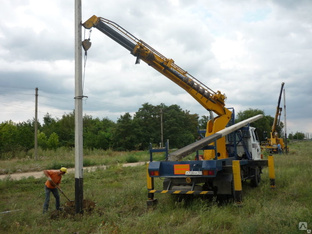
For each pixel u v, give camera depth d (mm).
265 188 10195
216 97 11188
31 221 7078
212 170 7914
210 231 5855
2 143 33094
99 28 9883
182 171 8266
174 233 5797
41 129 65562
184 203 8258
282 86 33312
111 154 37125
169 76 10938
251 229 5562
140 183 12375
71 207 7793
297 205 7352
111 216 7215
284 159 20094
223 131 9250
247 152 11625
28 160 28359
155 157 31328
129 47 10273
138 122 56375
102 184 13250
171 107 64250
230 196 8570
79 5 8016
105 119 70625
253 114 53375
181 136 60031
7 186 13180
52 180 8023
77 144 7707
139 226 6355
